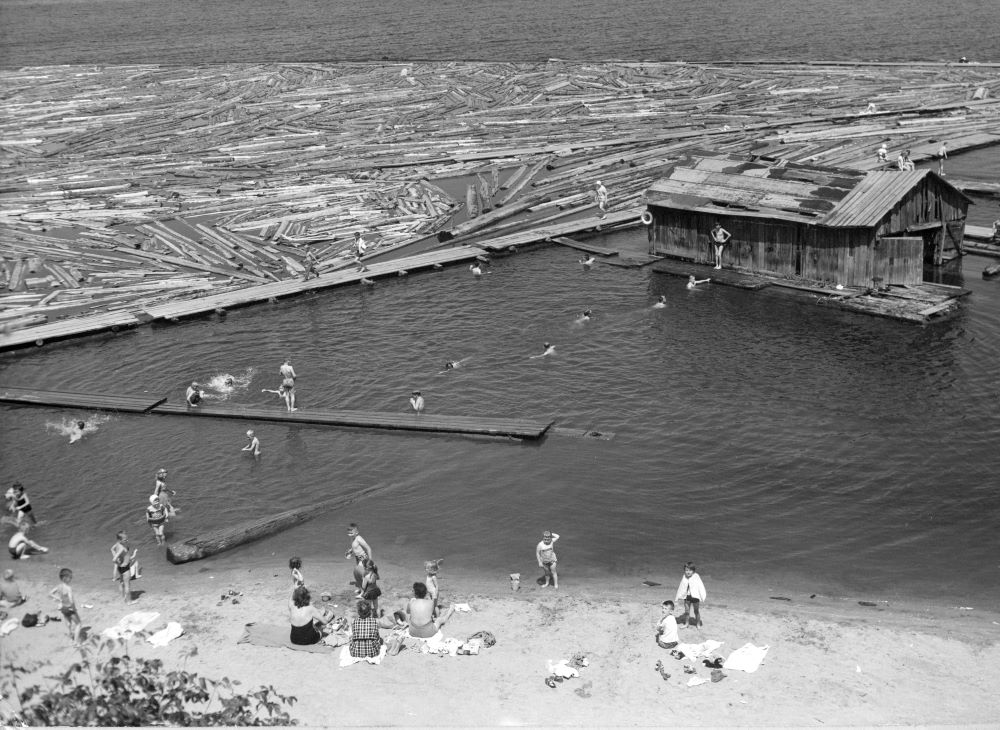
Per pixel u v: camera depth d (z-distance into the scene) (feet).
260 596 121.80
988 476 140.97
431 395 177.99
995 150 311.06
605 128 370.73
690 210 231.09
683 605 115.85
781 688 98.53
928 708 94.73
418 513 141.79
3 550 138.62
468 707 96.89
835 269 212.23
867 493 139.23
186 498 150.00
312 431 168.76
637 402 170.19
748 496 140.56
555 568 121.39
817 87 415.23
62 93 517.14
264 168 348.38
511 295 223.71
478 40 643.45
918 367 174.81
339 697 99.50
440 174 327.88
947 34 551.59
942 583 119.03
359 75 510.99
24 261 264.11
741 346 189.06
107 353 204.74
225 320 219.00
